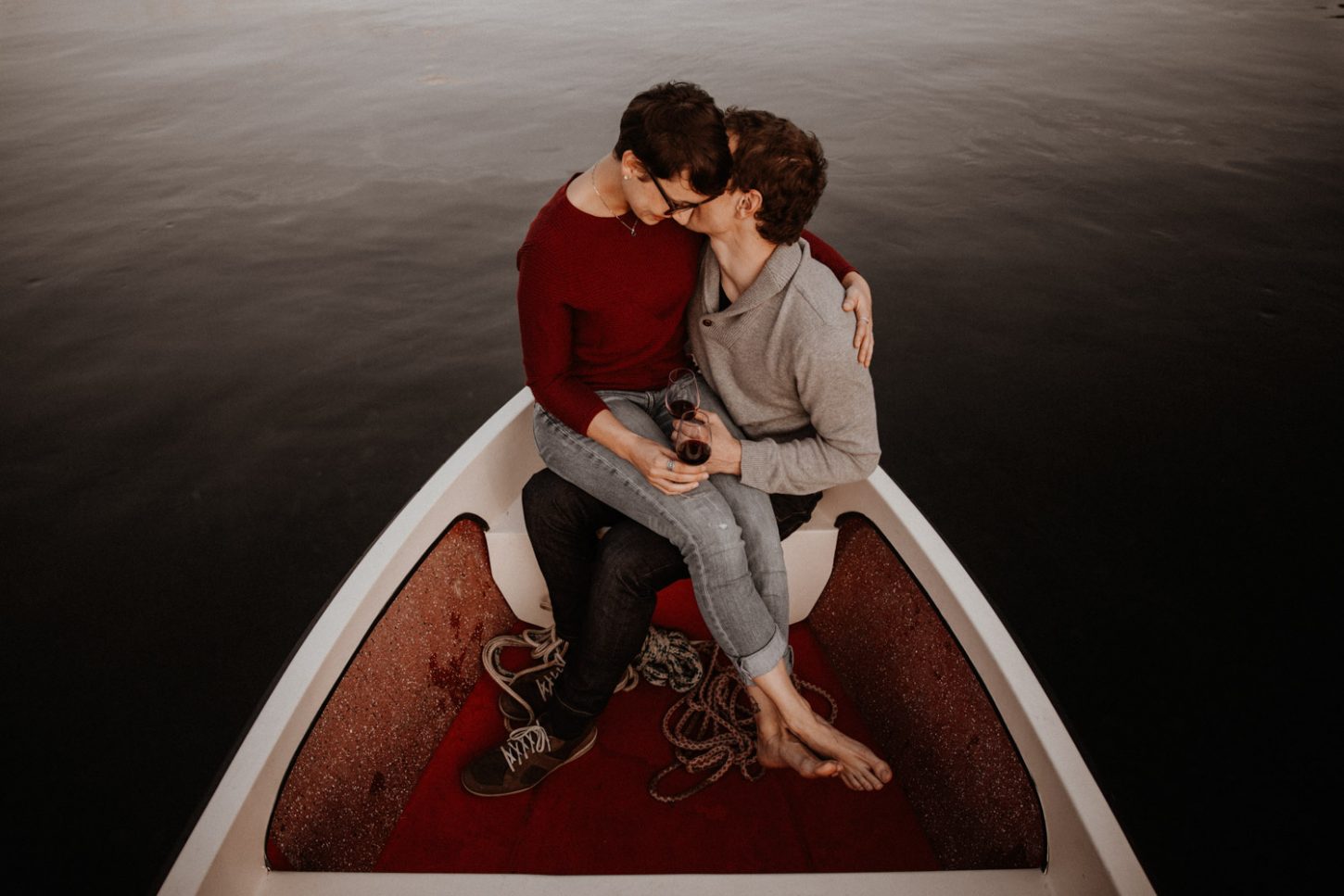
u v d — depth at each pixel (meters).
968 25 11.09
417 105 8.49
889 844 1.49
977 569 3.20
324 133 7.82
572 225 1.34
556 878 1.14
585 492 1.48
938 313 4.79
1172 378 4.20
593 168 1.34
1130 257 5.29
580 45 10.54
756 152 1.20
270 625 3.14
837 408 1.37
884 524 1.62
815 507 1.78
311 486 3.78
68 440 4.06
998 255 5.36
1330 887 2.24
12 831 2.49
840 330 1.32
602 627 1.41
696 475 1.33
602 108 8.13
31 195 6.79
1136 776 2.52
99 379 4.50
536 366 1.44
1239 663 2.84
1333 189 6.07
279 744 1.18
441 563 1.64
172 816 2.53
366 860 1.43
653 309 1.47
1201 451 3.72
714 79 8.93
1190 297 4.84
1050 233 5.60
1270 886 2.25
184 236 5.99
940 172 6.52
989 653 1.29
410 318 4.99
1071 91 8.24
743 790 1.59
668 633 1.78
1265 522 3.36
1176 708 2.71
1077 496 3.52
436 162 7.08
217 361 4.63
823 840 1.50
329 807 1.33
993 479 3.63
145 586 3.30
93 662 3.01
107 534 3.54
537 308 1.39
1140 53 9.53
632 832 1.52
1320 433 3.79
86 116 8.65
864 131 7.40
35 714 2.83
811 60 9.48
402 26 12.12
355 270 5.49
